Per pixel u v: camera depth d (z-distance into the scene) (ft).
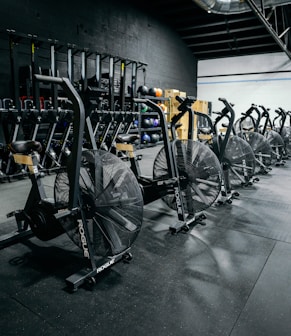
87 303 5.37
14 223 9.04
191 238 8.19
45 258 7.04
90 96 6.44
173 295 5.61
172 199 9.66
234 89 39.75
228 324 4.85
